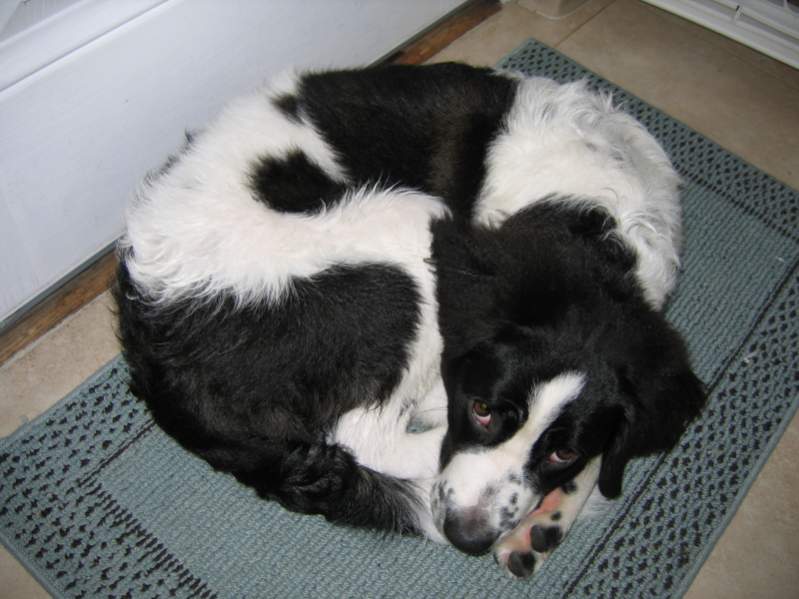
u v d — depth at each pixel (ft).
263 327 2.19
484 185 2.47
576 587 2.49
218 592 2.42
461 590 2.48
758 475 2.71
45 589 2.38
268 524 2.54
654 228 2.36
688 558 2.54
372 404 2.33
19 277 2.61
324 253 2.25
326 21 3.00
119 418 2.65
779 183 3.31
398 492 2.32
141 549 2.46
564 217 2.33
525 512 2.17
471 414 2.17
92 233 2.74
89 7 2.23
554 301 2.08
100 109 2.45
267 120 2.37
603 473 2.16
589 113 2.57
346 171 2.39
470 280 2.16
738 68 3.66
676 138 3.40
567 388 2.02
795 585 2.53
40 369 2.74
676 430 2.16
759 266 3.10
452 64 2.63
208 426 2.23
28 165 2.36
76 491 2.53
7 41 2.12
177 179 2.29
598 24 3.74
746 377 2.87
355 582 2.47
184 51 2.56
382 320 2.27
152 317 2.19
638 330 2.07
